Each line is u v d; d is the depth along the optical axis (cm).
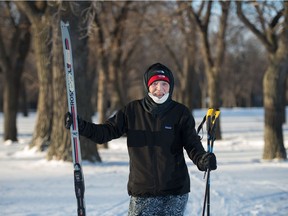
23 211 1096
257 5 2014
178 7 2691
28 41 3344
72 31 1812
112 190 1354
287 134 3622
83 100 1858
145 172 613
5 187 1403
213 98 3125
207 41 3042
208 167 589
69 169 1747
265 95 2075
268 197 1264
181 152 632
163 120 618
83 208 623
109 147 2950
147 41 4434
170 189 611
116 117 639
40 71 2480
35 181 1506
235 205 1172
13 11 3456
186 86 3844
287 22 1903
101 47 2998
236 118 6262
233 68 7938
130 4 3039
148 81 620
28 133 4188
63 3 1781
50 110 2475
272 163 1964
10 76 3300
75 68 1839
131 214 622
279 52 1992
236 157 2231
